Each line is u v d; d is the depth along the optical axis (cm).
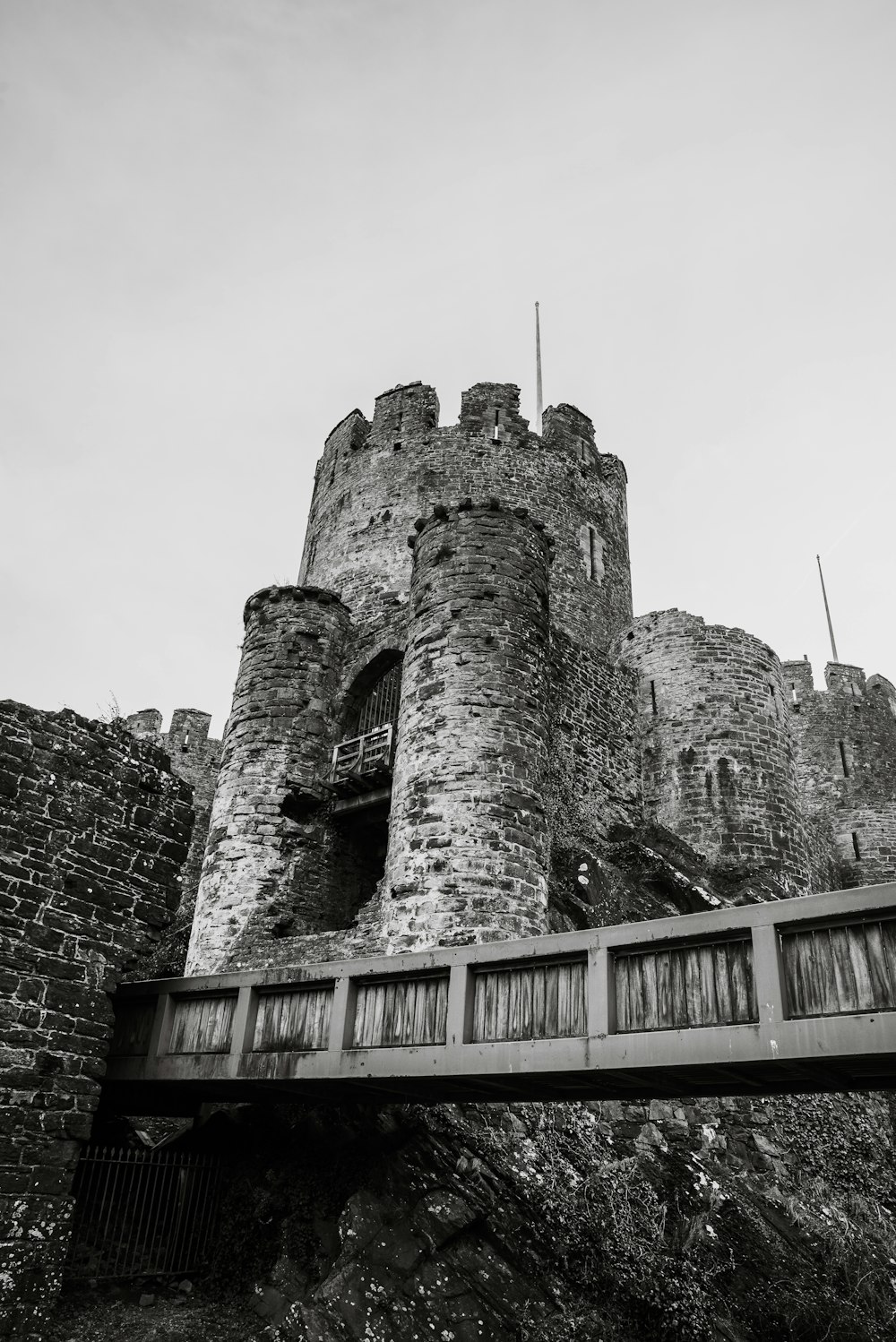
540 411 3441
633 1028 875
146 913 1154
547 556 1894
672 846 2138
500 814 1522
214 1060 1084
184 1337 977
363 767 1886
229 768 1992
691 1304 1112
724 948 853
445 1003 982
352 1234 1020
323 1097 1149
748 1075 887
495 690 1630
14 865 1050
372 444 2936
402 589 2595
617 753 2319
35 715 1116
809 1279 1248
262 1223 1134
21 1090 988
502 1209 1112
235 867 1859
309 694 2052
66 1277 1050
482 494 2741
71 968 1066
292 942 1652
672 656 2470
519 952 953
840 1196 1498
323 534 2914
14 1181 959
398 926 1460
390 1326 959
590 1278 1095
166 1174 1217
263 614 2156
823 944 804
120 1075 1145
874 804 3056
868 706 3244
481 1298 1014
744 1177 1390
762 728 2355
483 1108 1232
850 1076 895
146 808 1190
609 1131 1320
